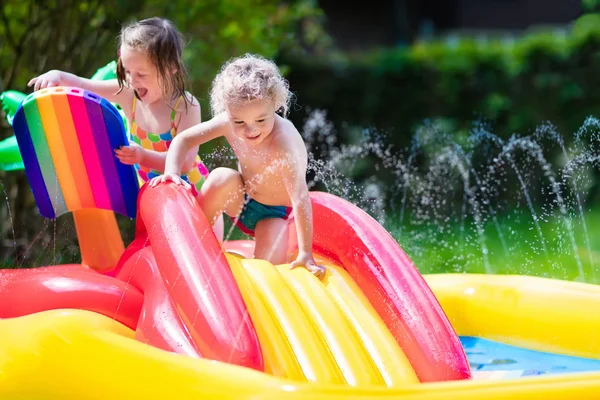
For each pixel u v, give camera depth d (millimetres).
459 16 30594
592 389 4012
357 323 5215
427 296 5297
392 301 5289
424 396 3883
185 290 4910
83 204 6207
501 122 17141
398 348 5090
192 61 10570
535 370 5699
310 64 17672
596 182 16109
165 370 4270
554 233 13594
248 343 4535
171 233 5227
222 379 4074
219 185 5855
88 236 6309
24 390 4531
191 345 4762
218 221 6297
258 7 11031
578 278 10586
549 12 31938
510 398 3918
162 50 6168
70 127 5832
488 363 5914
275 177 5785
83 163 5988
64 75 6422
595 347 5980
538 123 16938
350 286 5488
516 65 17141
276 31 11406
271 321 4914
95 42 10047
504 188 16266
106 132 5883
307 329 4949
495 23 31125
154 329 4973
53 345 4668
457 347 5066
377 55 17922
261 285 5180
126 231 10125
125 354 4477
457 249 12328
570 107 16891
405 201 16062
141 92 6336
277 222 6059
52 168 6016
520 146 16781
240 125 5414
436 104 17391
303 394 3852
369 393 3887
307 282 5395
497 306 6473
